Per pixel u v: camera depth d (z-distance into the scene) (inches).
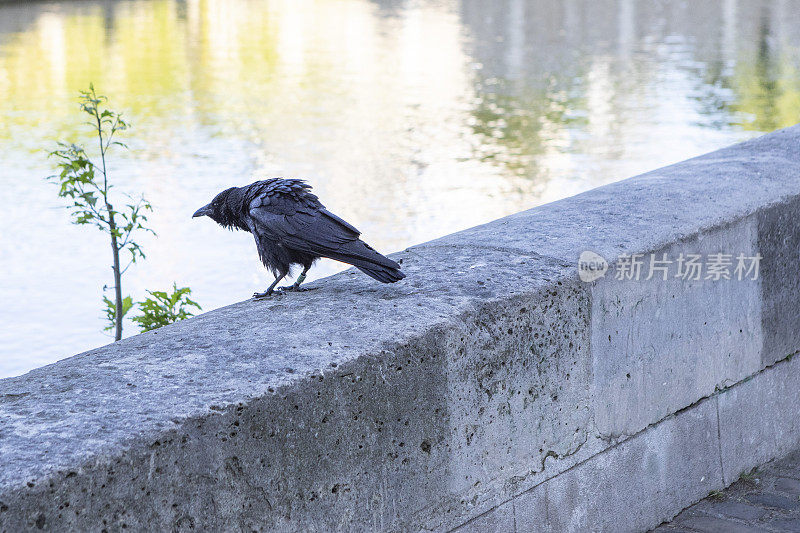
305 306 155.5
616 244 174.6
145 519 113.9
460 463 148.9
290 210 162.6
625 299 171.8
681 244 181.3
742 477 201.9
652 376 179.5
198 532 118.4
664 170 224.4
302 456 128.2
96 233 540.7
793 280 206.8
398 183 658.2
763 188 204.8
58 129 847.1
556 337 161.0
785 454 212.1
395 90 1060.5
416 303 152.9
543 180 663.1
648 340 177.5
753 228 195.9
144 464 113.2
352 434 134.0
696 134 803.4
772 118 863.7
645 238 177.8
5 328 417.7
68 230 546.0
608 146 764.0
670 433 185.0
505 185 651.5
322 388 129.7
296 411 127.0
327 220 161.3
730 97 968.3
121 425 115.3
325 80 1135.0
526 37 1551.4
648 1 2106.3
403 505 141.7
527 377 157.2
